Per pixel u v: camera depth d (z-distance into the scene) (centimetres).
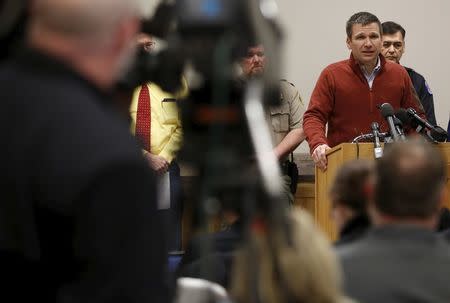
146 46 507
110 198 260
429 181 441
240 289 329
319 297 339
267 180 276
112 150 264
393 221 449
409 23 1578
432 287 438
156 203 269
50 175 264
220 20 279
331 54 1561
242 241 317
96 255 259
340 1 1566
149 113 1070
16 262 270
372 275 441
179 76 297
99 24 275
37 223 267
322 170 1024
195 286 328
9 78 279
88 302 259
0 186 269
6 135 271
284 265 332
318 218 1043
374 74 1155
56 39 278
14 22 288
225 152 282
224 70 279
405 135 944
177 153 287
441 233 589
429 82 1578
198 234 336
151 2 1060
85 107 271
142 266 260
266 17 283
